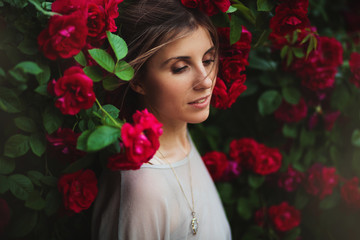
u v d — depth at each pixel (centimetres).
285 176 153
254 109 153
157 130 71
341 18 186
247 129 159
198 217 99
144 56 83
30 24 75
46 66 77
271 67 140
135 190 87
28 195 81
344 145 164
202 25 85
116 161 71
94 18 76
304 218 165
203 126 158
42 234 90
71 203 84
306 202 156
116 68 77
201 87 87
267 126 154
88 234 103
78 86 73
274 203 159
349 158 165
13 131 82
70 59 80
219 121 160
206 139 156
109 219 91
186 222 96
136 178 88
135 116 74
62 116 81
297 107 143
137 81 90
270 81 141
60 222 94
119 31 88
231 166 145
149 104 94
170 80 85
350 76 148
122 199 88
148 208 87
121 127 71
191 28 83
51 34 71
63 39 72
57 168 90
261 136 157
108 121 78
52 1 81
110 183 94
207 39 87
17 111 75
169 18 83
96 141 67
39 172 85
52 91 75
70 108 75
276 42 125
